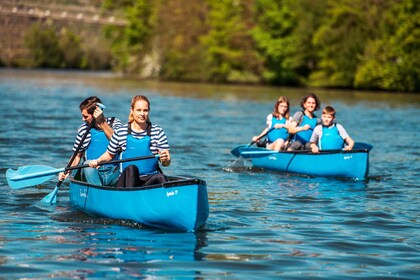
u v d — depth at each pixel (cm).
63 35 16525
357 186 1975
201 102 5706
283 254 1195
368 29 8706
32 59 15950
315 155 2169
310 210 1597
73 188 1582
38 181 1673
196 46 10569
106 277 1042
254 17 9894
